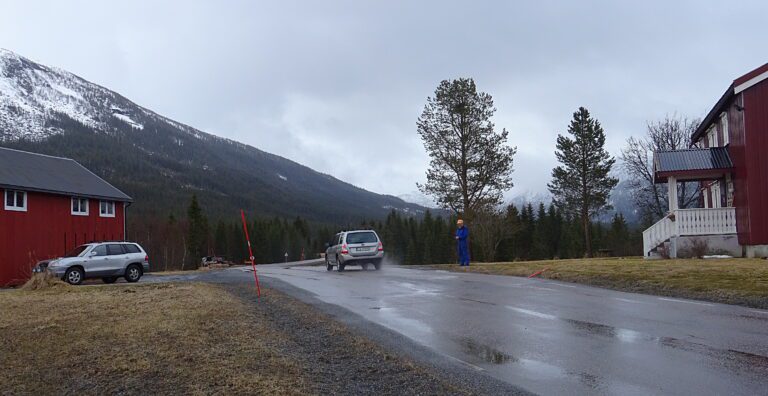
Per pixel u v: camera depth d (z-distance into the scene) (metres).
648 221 52.38
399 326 9.81
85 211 37.69
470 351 7.77
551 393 5.78
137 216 107.88
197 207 86.75
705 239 24.22
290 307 12.48
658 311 10.57
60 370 7.25
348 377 6.62
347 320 10.58
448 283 17.08
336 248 26.14
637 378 6.21
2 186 30.81
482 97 42.91
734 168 24.70
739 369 6.45
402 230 106.06
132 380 6.64
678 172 25.44
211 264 71.81
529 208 83.56
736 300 11.67
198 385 6.25
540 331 8.98
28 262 32.53
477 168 42.25
